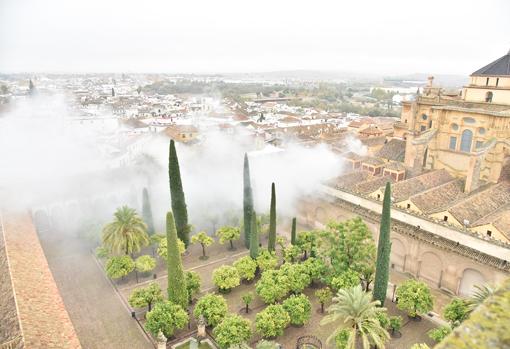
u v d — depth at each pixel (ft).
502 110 202.59
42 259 159.12
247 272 167.02
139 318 148.36
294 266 159.94
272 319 130.41
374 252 152.46
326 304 157.17
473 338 28.53
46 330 112.06
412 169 228.84
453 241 162.40
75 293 164.96
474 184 195.42
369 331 106.83
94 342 135.23
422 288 141.28
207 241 194.08
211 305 138.21
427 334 139.03
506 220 155.22
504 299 31.78
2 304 121.19
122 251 180.14
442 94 260.42
